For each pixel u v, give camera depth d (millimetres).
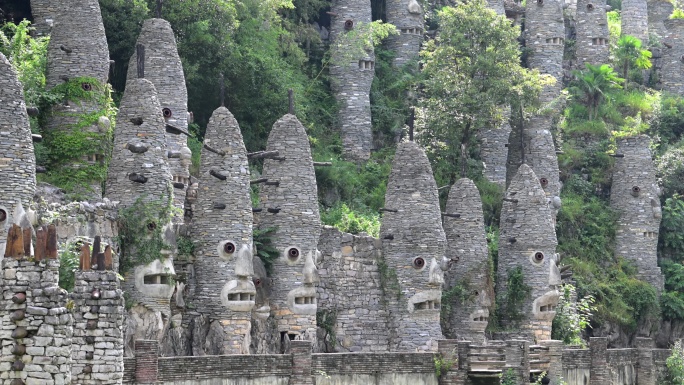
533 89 115000
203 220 80500
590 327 112688
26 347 46406
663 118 141625
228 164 81062
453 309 95562
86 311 53344
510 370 86438
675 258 127375
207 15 102562
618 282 117562
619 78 142000
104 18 98875
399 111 124875
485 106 112938
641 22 154750
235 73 104000
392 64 128875
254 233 84625
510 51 115188
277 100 106875
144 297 74375
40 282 46844
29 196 69812
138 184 75625
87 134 80312
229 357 73125
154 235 75125
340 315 89438
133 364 66938
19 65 82125
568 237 120625
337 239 90125
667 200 127938
